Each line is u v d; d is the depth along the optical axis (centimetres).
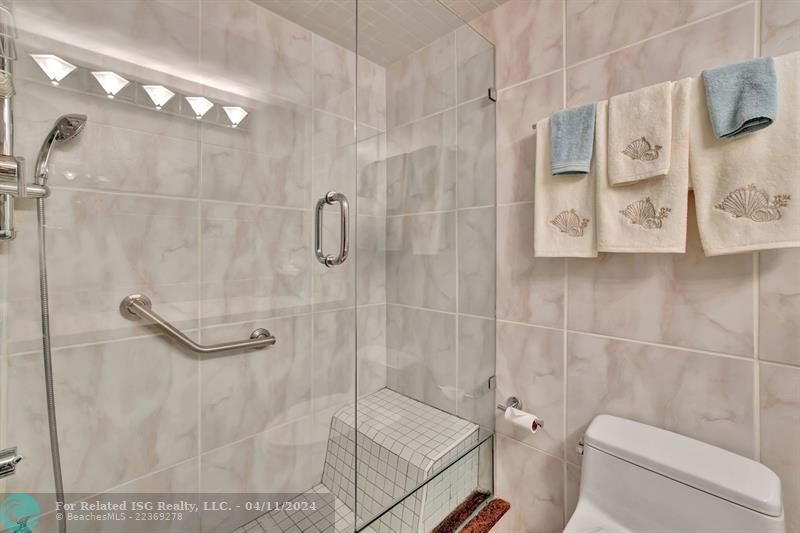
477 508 128
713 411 89
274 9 124
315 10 125
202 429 112
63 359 91
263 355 123
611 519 92
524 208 123
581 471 106
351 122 136
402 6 123
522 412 120
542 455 121
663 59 94
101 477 97
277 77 125
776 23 79
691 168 85
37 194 87
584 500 98
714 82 81
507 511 131
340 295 133
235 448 118
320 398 129
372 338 138
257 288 122
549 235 109
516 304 126
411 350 138
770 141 75
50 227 89
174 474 108
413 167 140
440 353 138
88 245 94
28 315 87
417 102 138
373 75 139
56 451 91
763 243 76
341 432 127
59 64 89
